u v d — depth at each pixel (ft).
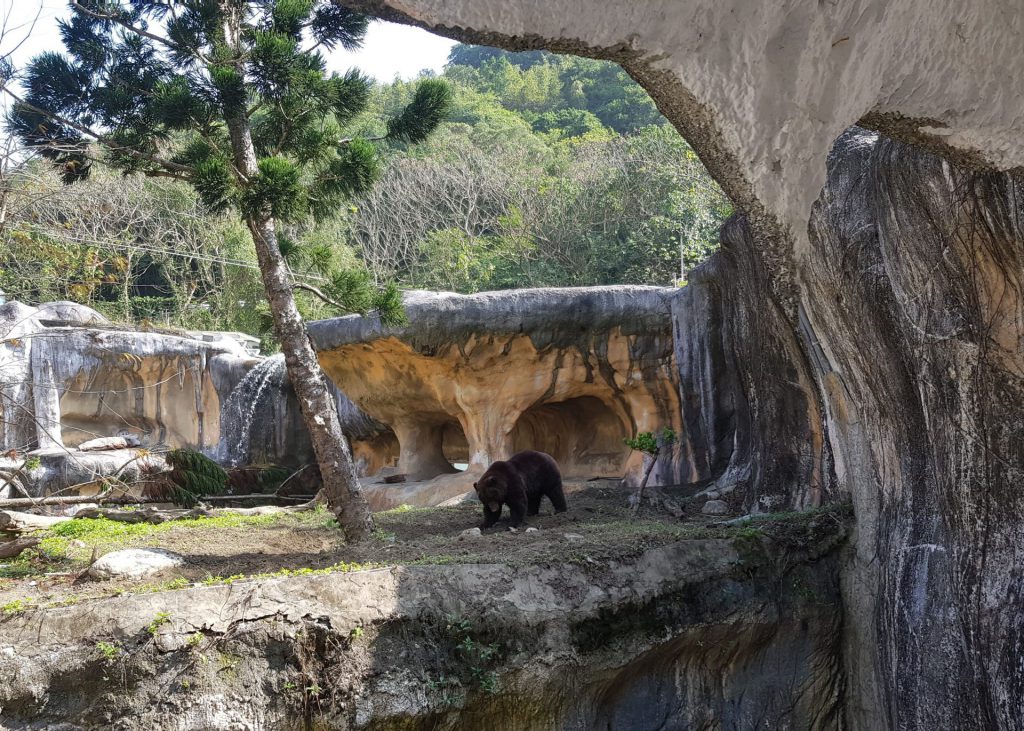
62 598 18.12
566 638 20.25
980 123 13.73
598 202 97.76
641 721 22.22
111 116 28.94
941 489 20.58
